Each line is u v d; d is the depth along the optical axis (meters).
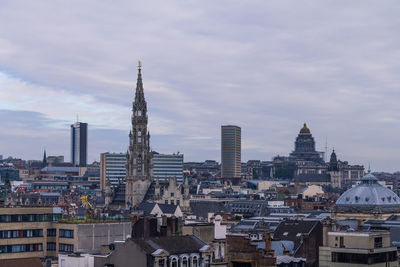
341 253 186.38
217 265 173.75
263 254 181.00
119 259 170.88
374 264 183.88
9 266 171.75
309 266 196.12
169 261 168.75
